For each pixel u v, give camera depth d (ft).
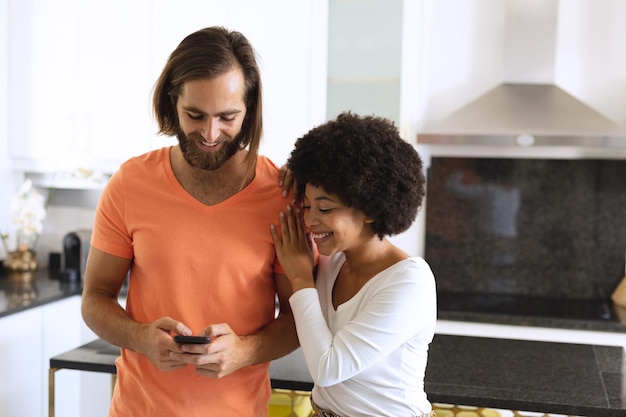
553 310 9.04
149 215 4.44
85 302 4.64
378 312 4.07
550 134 8.46
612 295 9.66
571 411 5.16
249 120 4.42
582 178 9.80
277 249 4.47
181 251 4.38
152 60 9.57
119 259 4.63
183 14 9.46
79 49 9.80
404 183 4.15
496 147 9.86
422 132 8.98
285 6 9.23
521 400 5.24
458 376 5.81
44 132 10.07
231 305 4.43
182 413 4.44
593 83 9.50
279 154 9.47
